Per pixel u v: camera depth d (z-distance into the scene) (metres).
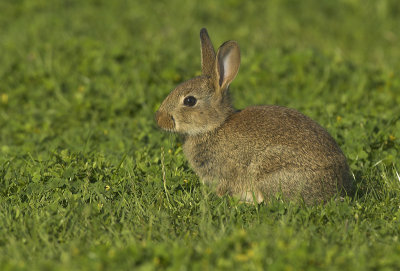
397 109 18.55
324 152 12.75
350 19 30.52
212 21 30.14
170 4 31.56
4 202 12.33
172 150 15.28
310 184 12.58
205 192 12.98
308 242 10.38
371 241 10.70
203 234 10.76
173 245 10.25
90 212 11.45
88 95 20.33
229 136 13.52
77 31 27.23
